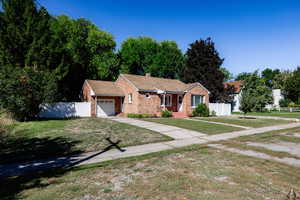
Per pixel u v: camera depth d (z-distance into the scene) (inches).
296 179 194.2
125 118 746.2
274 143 365.1
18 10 735.7
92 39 1245.1
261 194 161.9
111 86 956.6
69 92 1144.8
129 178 196.9
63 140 366.6
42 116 725.3
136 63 1601.9
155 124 579.5
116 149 316.2
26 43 733.9
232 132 485.4
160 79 1059.3
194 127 539.5
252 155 282.4
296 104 1617.9
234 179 193.8
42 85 623.5
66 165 239.5
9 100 552.1
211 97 1221.1
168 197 156.9
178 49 1685.5
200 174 207.5
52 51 790.5
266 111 1418.6
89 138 385.1
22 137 391.9
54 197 156.9
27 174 209.8
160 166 233.6
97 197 157.3
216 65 1210.6
